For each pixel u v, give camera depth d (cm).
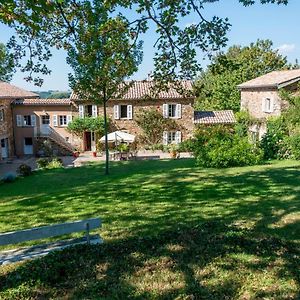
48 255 594
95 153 3086
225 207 941
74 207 1027
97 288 485
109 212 944
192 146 2023
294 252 592
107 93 1783
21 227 858
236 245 618
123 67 980
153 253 591
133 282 498
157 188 1242
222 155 1803
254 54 4741
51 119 3281
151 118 3212
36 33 827
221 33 812
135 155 2869
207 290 471
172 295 462
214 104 4153
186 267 536
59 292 479
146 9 780
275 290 465
